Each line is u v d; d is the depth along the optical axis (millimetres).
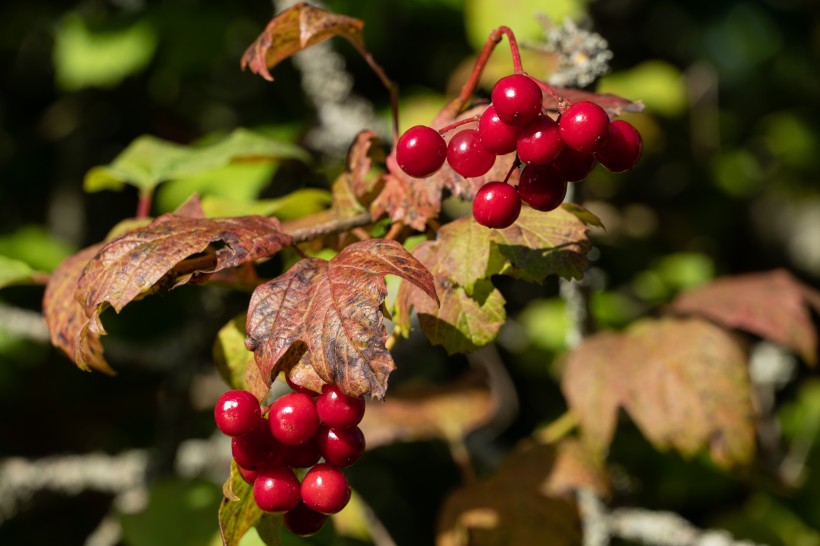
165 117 845
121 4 793
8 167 889
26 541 761
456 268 398
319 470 368
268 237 385
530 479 490
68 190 876
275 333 361
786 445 782
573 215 405
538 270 396
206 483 532
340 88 643
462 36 807
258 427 366
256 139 511
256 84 792
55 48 863
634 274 812
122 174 490
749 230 1067
